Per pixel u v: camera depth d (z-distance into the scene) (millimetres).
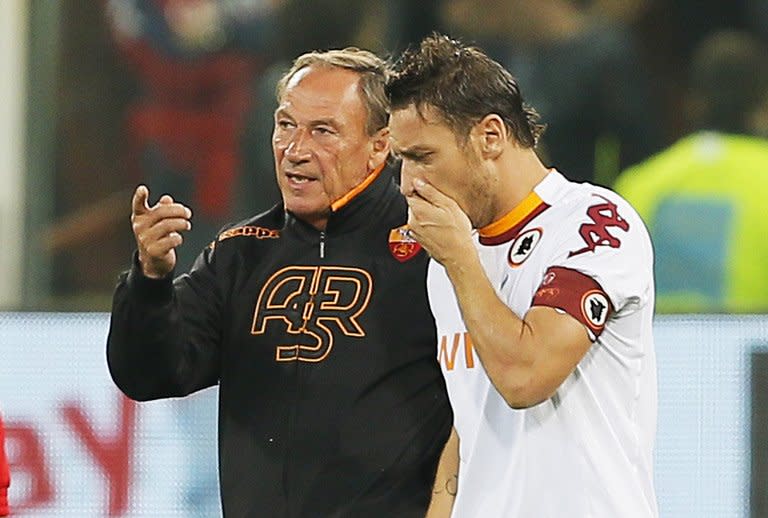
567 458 11852
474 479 12328
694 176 24453
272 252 13969
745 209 24094
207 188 26375
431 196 11789
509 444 12125
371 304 13602
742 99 26188
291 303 13703
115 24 26562
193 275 14039
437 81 11898
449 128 11875
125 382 13656
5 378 19562
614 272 11672
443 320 12797
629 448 11984
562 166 27109
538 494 11891
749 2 28328
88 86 26391
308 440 13445
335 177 13648
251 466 13586
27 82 25938
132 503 19469
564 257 11773
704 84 26422
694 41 28047
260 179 26344
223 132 26562
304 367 13523
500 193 12148
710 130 26344
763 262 24000
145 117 26547
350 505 13367
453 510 12555
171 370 13531
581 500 11797
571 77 27250
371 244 13797
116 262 26047
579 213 11984
